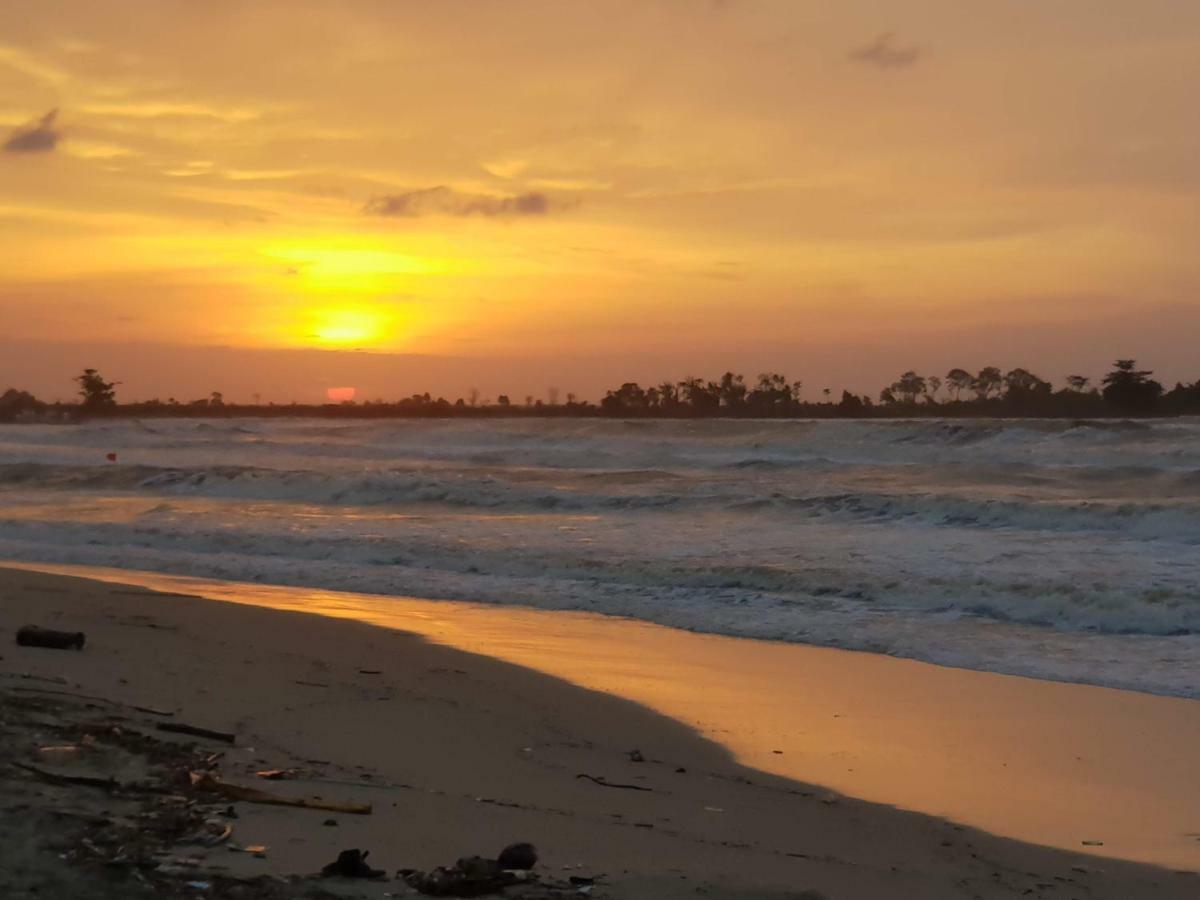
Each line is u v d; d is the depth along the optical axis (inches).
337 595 629.6
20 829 193.6
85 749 250.4
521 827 233.6
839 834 251.6
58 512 1023.6
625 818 249.9
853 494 968.9
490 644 489.1
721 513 954.7
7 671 343.0
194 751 263.9
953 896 214.2
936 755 330.6
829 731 355.9
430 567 727.1
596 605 598.5
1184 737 354.0
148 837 198.5
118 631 443.8
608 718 360.2
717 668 450.3
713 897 193.2
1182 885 226.8
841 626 536.7
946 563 670.5
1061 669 451.8
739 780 297.1
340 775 261.7
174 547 828.0
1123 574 614.5
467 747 306.2
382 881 187.6
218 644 431.8
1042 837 259.1
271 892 176.4
